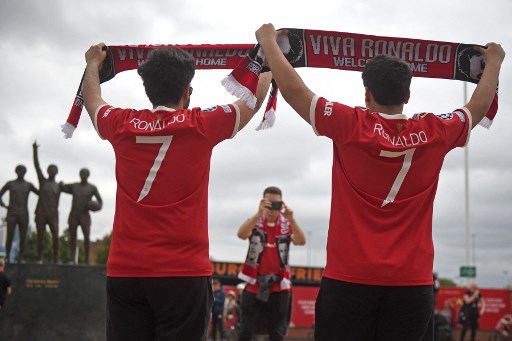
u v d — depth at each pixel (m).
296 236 7.34
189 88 3.31
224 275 32.34
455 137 3.15
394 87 3.10
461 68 3.73
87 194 13.23
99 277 12.45
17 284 11.91
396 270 2.88
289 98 3.13
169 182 3.01
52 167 13.07
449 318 23.97
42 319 11.96
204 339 3.08
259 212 7.15
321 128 3.07
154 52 3.21
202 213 3.09
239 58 3.93
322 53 3.74
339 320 2.99
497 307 29.83
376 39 3.71
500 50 3.59
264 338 7.85
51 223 12.91
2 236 26.52
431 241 3.06
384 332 3.01
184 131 3.04
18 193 12.80
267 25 3.36
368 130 3.00
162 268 2.94
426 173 3.03
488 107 3.35
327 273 3.04
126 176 3.07
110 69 3.80
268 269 7.22
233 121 3.21
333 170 3.15
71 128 3.66
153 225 2.98
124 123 3.13
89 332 12.21
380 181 2.98
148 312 3.04
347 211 3.00
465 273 32.56
